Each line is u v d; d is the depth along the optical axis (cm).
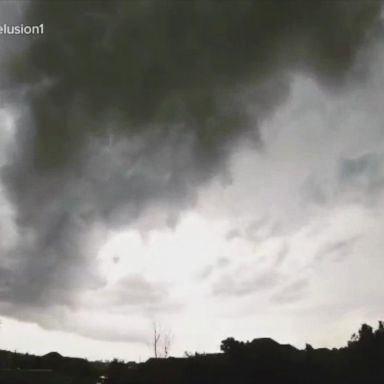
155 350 5041
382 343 2566
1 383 2981
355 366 2464
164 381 2734
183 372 2766
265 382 2448
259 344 2744
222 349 2764
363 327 2747
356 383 2347
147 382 2788
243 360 2611
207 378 2609
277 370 2483
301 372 2466
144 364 2983
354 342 2734
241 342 2788
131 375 2936
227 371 2602
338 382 2369
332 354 2647
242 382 2489
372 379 2348
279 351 2644
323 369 2473
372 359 2481
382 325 2747
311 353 2652
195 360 2777
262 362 2541
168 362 2948
